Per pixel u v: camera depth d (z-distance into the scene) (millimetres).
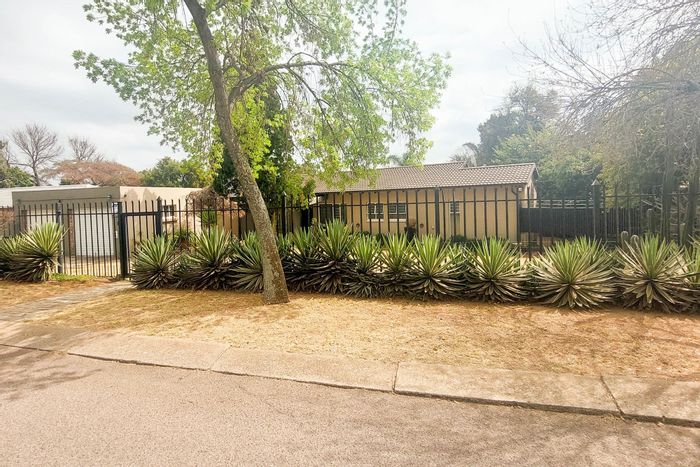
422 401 3945
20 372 4801
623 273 7008
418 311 7027
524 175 21391
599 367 4523
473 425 3490
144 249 10273
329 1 9109
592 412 3633
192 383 4434
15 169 41625
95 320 6984
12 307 8297
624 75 6945
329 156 9672
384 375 4473
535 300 7344
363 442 3242
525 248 16922
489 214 21359
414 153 9555
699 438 3234
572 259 7199
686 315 6379
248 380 4484
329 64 9078
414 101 9023
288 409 3811
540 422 3521
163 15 8375
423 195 22812
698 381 4109
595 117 7164
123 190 19016
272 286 7820
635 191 13570
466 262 8000
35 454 3105
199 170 10797
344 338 5695
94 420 3629
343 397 4051
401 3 8625
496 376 4344
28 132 44062
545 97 7941
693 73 6527
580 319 6293
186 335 5969
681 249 7719
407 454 3074
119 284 10992
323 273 8688
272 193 17719
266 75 9211
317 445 3209
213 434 3379
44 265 11438
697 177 8750
